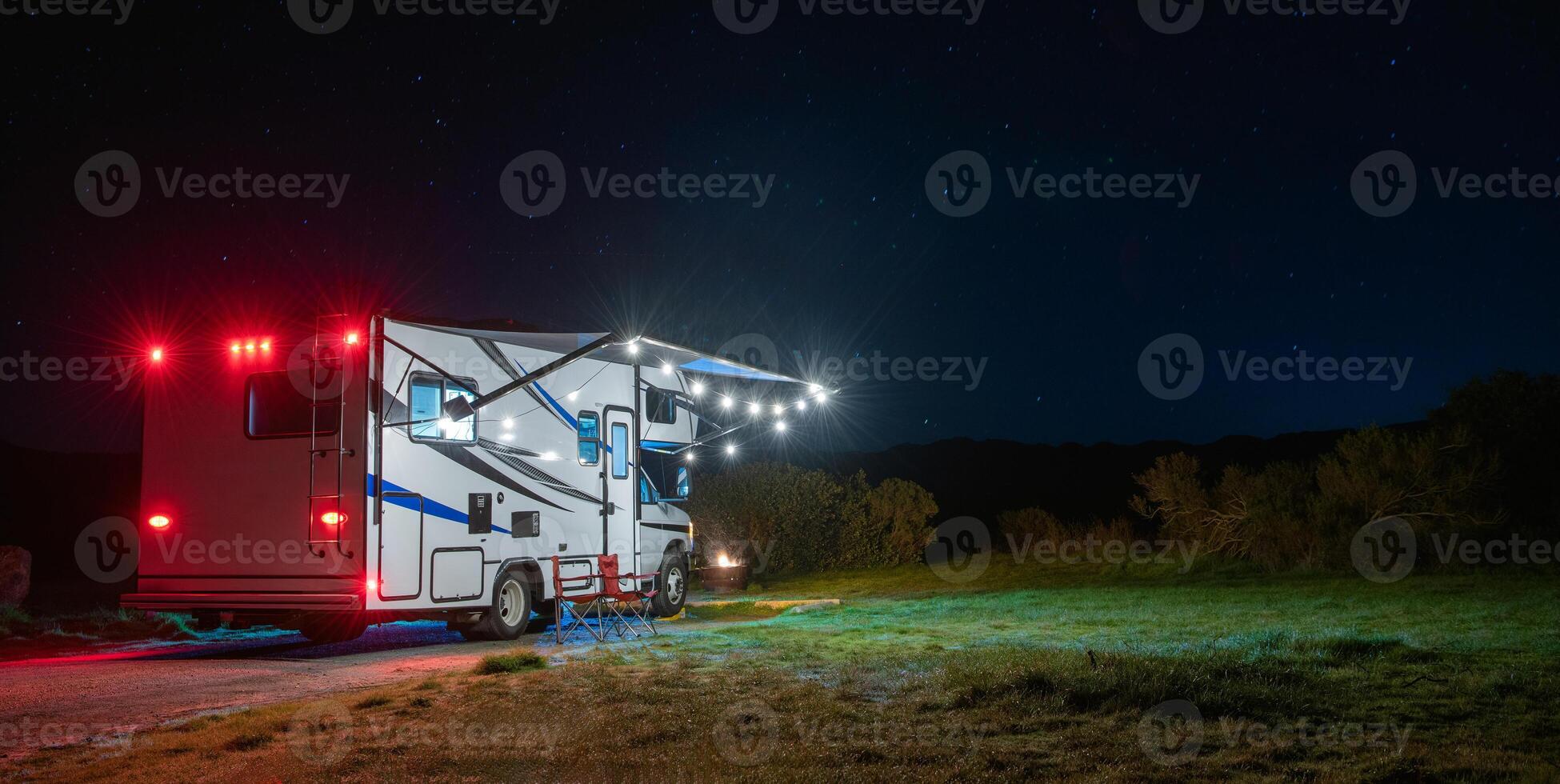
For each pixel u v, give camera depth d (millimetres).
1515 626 9844
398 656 10352
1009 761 5316
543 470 12141
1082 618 11719
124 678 8953
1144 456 53688
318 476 10281
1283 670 7227
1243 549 18047
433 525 10703
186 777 5320
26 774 5457
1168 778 4988
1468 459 16219
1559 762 5180
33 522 35469
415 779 5215
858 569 21812
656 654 9203
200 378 10922
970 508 36812
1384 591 13641
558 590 10812
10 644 12461
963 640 9820
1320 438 50875
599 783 5102
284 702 7520
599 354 12898
